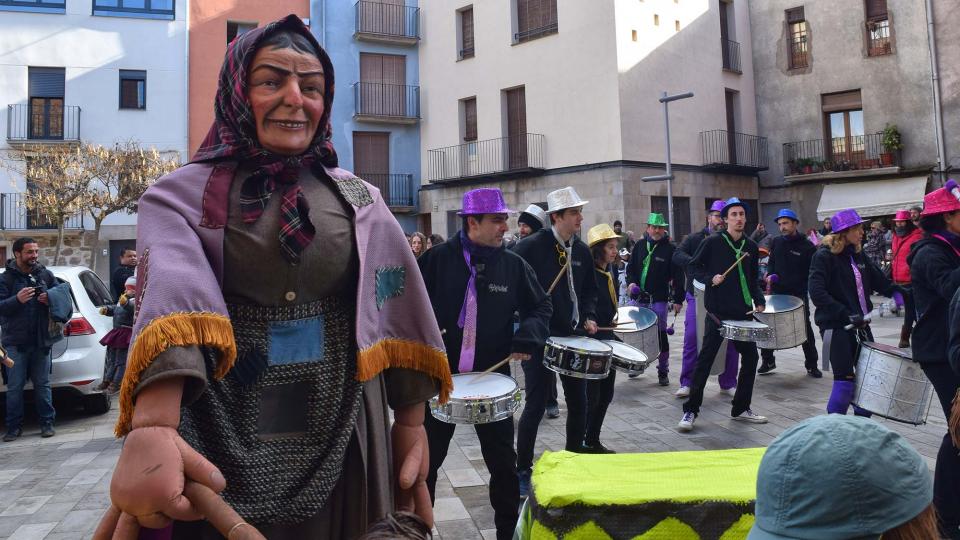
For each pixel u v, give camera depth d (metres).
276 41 1.61
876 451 1.31
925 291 4.14
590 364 4.63
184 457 1.27
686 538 2.10
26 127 22.67
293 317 1.59
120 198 19.91
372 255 1.74
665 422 6.86
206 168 1.57
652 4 22.34
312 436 1.59
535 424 4.74
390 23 26.00
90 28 23.22
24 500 5.21
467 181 24.66
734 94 25.81
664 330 8.95
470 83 24.73
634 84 21.53
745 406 6.68
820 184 25.14
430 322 1.84
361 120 25.56
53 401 9.36
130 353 1.29
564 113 22.28
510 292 4.05
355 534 1.63
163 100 23.67
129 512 1.24
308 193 1.65
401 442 1.85
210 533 1.48
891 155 23.81
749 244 6.70
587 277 5.59
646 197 21.56
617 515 2.12
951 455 3.65
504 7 23.69
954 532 3.68
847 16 24.70
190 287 1.36
